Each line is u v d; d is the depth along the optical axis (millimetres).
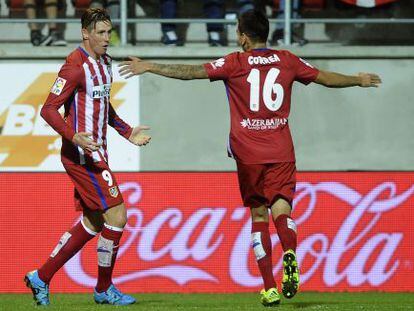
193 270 35344
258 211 23266
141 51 36906
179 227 35438
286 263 21719
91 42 24516
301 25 39531
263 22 23375
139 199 35438
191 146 36594
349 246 35500
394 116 36906
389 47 36969
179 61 37031
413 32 39875
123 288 35219
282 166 22984
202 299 31016
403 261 35531
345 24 39719
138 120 36469
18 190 35531
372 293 34469
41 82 36406
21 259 35375
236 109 23203
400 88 36938
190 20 37406
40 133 36156
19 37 39938
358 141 36812
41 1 39094
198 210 35469
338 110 36781
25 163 36031
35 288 24969
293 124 36719
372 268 35500
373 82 23938
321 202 35531
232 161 36625
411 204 35656
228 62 23094
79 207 25219
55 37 38812
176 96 36562
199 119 36625
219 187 35562
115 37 38719
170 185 35531
